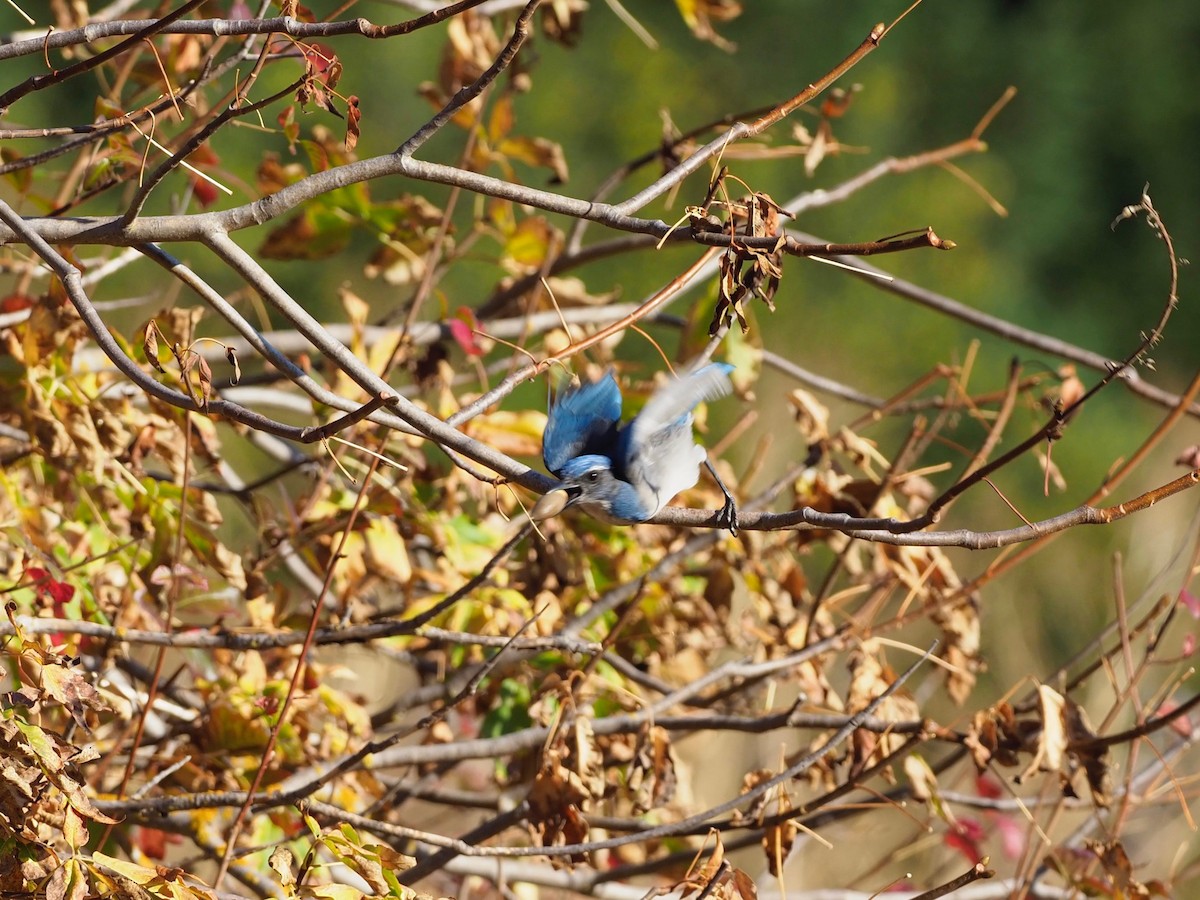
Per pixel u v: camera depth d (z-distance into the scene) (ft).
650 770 28.71
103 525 29.73
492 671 32.63
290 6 23.29
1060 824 42.93
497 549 33.50
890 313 116.06
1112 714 29.89
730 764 47.01
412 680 47.98
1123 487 75.92
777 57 131.54
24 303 33.63
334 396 22.50
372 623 31.12
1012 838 33.37
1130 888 28.68
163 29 22.41
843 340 113.60
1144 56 138.82
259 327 59.36
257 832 29.19
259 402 37.40
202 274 83.56
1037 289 133.08
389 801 29.84
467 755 29.68
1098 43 139.13
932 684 38.40
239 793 24.64
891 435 104.99
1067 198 135.03
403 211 37.24
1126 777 31.32
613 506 22.88
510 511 35.88
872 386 112.78
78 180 34.81
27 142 68.69
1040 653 68.74
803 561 72.95
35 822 20.47
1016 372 32.45
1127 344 132.77
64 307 27.37
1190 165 138.00
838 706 31.76
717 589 34.45
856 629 32.17
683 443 23.59
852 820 38.75
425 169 22.34
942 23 136.26
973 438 104.68
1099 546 73.41
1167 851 44.14
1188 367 133.59
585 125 123.95
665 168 37.73
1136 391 35.63
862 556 36.60
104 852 28.25
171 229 22.63
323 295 106.73
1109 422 113.70
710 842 30.76
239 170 94.43
